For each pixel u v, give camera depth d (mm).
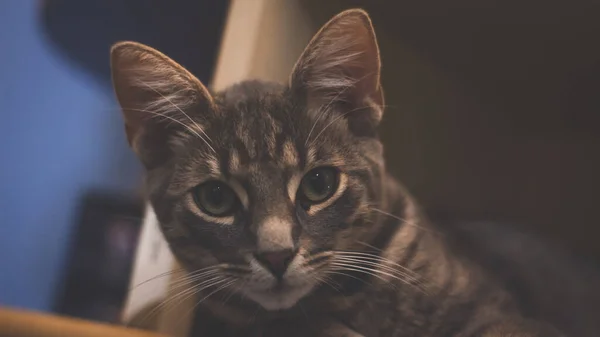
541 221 461
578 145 467
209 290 299
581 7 360
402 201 327
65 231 489
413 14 381
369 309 296
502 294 322
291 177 282
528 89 443
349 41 294
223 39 341
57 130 507
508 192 461
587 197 465
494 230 412
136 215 475
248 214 277
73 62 474
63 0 417
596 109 449
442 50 411
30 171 500
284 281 271
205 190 288
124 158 500
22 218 494
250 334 302
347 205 289
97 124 506
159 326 323
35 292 481
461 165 444
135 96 299
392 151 404
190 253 294
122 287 466
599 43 391
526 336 292
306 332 294
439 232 357
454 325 300
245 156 282
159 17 418
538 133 468
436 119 427
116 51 288
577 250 447
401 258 302
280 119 290
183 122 297
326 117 296
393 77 397
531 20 377
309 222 280
